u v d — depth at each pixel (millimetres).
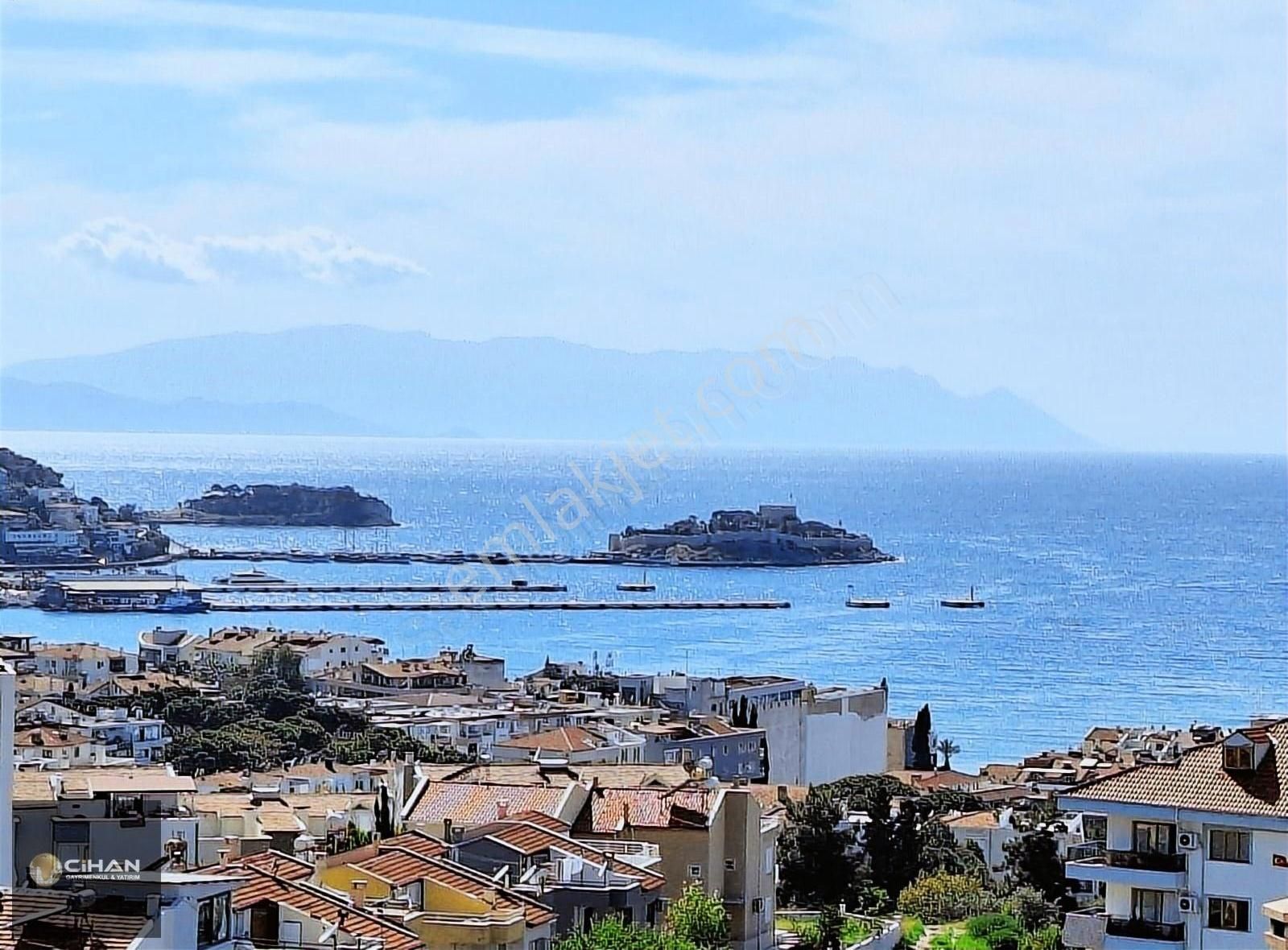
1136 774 144625
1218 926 138250
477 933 134500
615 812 197375
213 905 110188
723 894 197000
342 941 118188
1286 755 142000
